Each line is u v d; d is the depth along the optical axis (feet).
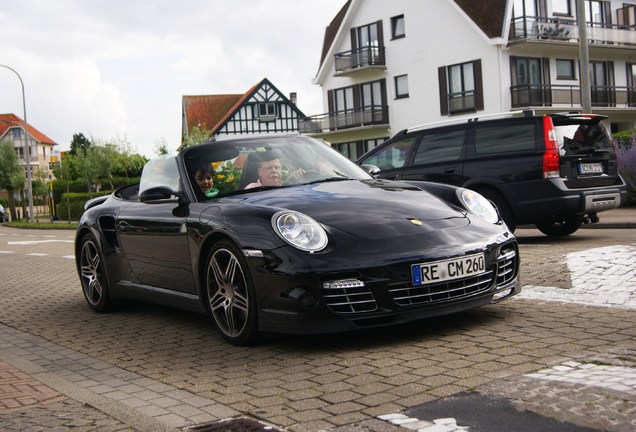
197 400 11.61
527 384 10.46
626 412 8.91
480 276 14.57
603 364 11.27
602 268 19.51
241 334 14.97
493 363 11.90
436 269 13.78
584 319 14.80
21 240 71.15
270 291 13.93
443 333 14.49
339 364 12.91
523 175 28.76
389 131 124.47
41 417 11.07
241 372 13.17
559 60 112.68
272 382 12.23
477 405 9.80
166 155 19.25
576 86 113.80
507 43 103.91
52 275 33.76
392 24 120.57
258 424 10.02
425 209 15.25
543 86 107.55
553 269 20.36
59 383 13.46
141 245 18.75
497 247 14.84
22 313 23.08
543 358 11.95
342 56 128.57
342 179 17.92
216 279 15.62
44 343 17.97
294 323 13.66
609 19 118.62
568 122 29.19
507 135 29.45
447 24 110.83
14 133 358.84
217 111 193.67
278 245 13.91
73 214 143.74
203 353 15.11
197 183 17.47
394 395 10.70
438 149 31.45
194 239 16.16
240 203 15.71
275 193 16.35
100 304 21.59
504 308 16.52
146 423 10.36
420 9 114.83
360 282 13.41
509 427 8.85
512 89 105.50
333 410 10.31
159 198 17.10
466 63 109.19
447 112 112.37
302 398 11.08
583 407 9.23
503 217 29.53
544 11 108.68
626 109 120.26
